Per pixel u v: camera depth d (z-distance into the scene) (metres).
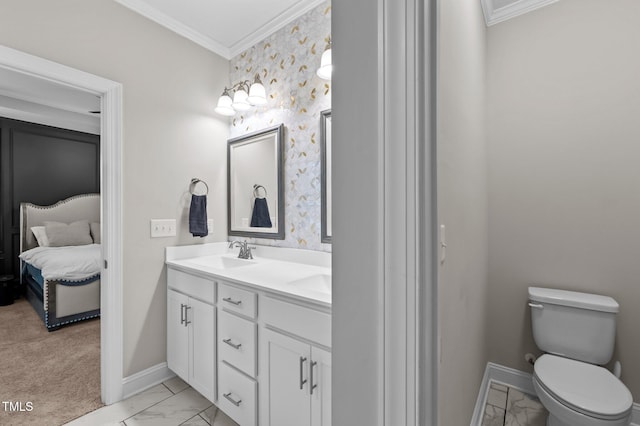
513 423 1.60
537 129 1.84
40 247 3.72
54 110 3.62
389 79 0.54
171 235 2.07
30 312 3.30
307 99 1.97
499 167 1.96
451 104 0.93
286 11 2.00
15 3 1.44
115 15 1.80
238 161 2.37
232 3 1.93
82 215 4.30
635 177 1.58
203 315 1.70
